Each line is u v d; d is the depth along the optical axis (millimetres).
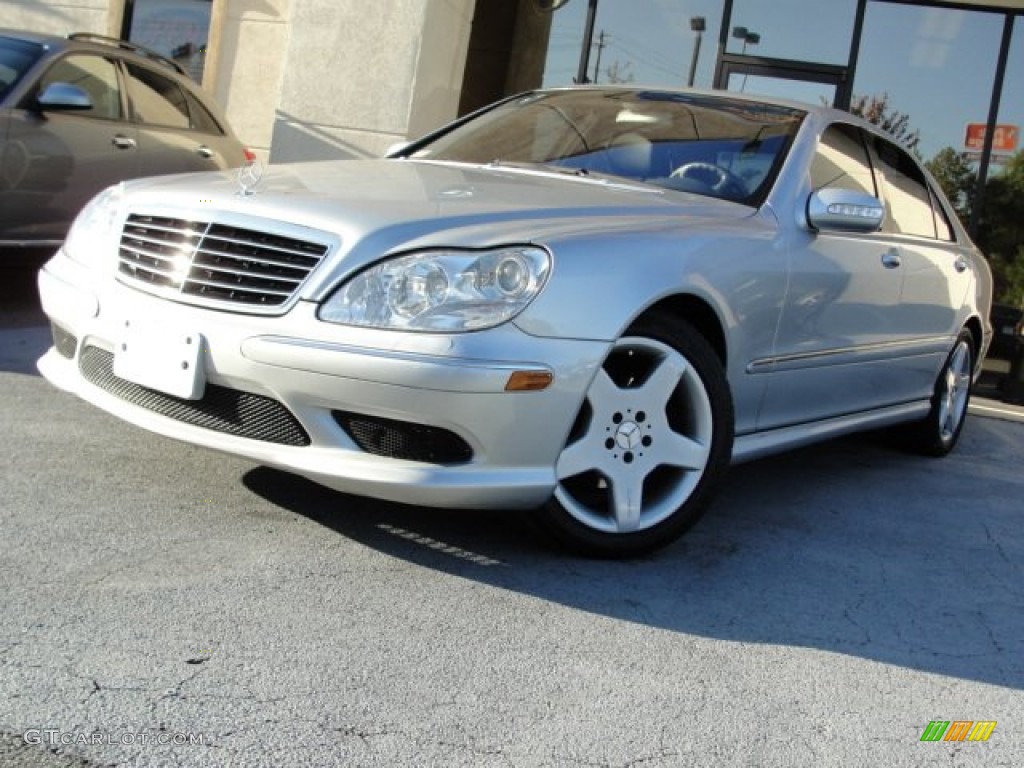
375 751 2033
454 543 3186
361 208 2965
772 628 2869
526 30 10625
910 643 2887
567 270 2877
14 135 5930
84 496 3219
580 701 2328
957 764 2254
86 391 3252
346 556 2988
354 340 2725
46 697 2080
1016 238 9453
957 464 5500
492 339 2734
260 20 10227
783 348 3715
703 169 3902
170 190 3262
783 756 2199
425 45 8812
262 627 2490
